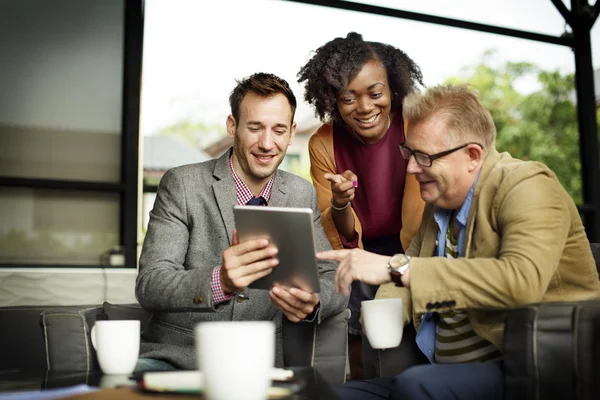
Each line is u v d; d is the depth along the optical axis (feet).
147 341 5.67
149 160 14.57
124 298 12.93
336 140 9.77
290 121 5.93
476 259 4.21
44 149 13.88
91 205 14.08
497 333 4.25
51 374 4.04
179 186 5.82
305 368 4.04
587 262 4.51
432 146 4.61
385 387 4.50
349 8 15.62
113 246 14.17
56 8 14.07
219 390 2.28
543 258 4.13
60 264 13.79
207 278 4.97
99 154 14.23
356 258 4.44
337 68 9.39
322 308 5.02
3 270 12.25
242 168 5.97
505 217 4.34
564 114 17.83
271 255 4.72
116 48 14.43
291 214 4.45
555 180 4.46
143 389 3.01
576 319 3.47
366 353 5.27
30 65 13.87
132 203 14.26
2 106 13.66
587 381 3.43
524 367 3.58
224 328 2.29
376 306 4.66
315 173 9.91
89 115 14.20
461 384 3.82
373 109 9.37
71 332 4.59
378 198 9.57
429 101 4.70
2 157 13.58
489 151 4.75
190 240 5.76
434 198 4.80
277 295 4.99
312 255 4.58
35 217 13.71
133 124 14.34
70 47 14.14
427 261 4.27
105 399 2.80
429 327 4.92
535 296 4.09
